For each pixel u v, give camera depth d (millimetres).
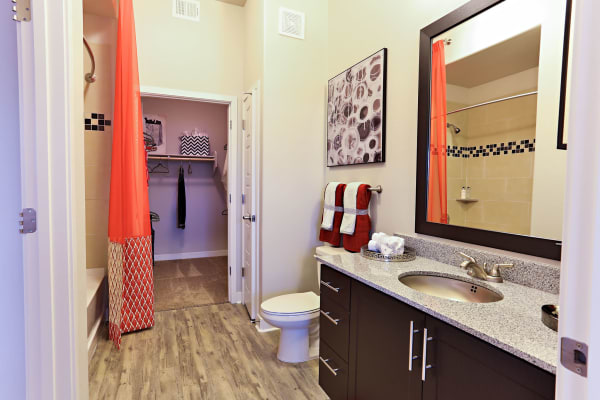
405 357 1217
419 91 1807
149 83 2955
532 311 1062
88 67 2805
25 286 1076
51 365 1116
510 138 1367
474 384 958
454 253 1605
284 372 2059
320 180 2838
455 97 1608
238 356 2240
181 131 4914
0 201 1088
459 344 1002
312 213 2816
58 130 1118
